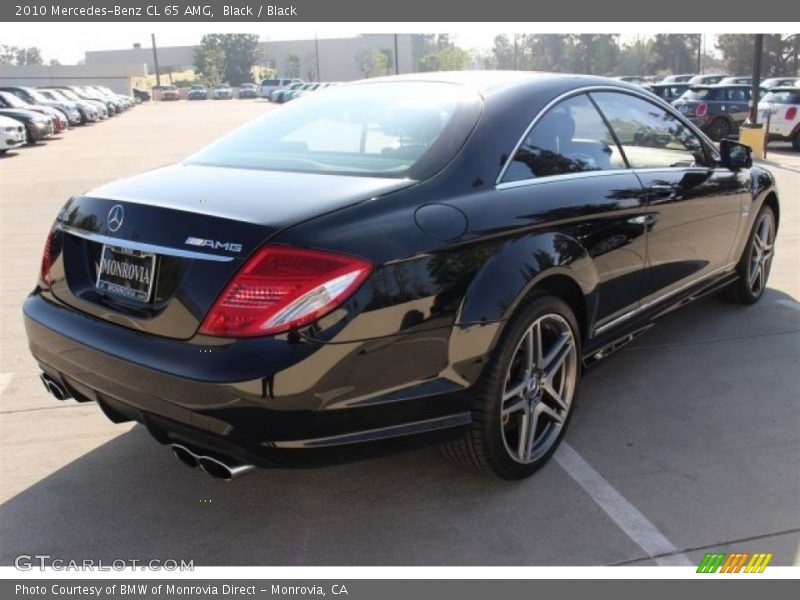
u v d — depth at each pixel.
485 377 2.75
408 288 2.43
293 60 107.00
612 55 94.75
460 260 2.59
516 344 2.81
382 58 100.06
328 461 2.42
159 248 2.44
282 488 3.04
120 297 2.59
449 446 2.91
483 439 2.80
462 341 2.58
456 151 2.82
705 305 5.41
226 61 106.94
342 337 2.29
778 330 4.86
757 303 5.44
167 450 3.35
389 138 2.99
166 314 2.40
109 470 3.17
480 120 2.96
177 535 2.74
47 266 2.96
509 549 2.65
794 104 17.47
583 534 2.72
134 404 2.48
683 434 3.46
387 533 2.75
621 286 3.53
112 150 20.98
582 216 3.14
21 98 30.77
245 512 2.88
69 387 2.85
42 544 2.67
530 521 2.80
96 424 3.61
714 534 2.71
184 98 82.69
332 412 2.34
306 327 2.25
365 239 2.38
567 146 3.29
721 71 92.56
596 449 3.32
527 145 3.06
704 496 2.95
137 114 44.81
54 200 11.66
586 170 3.35
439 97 3.19
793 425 3.55
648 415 3.66
